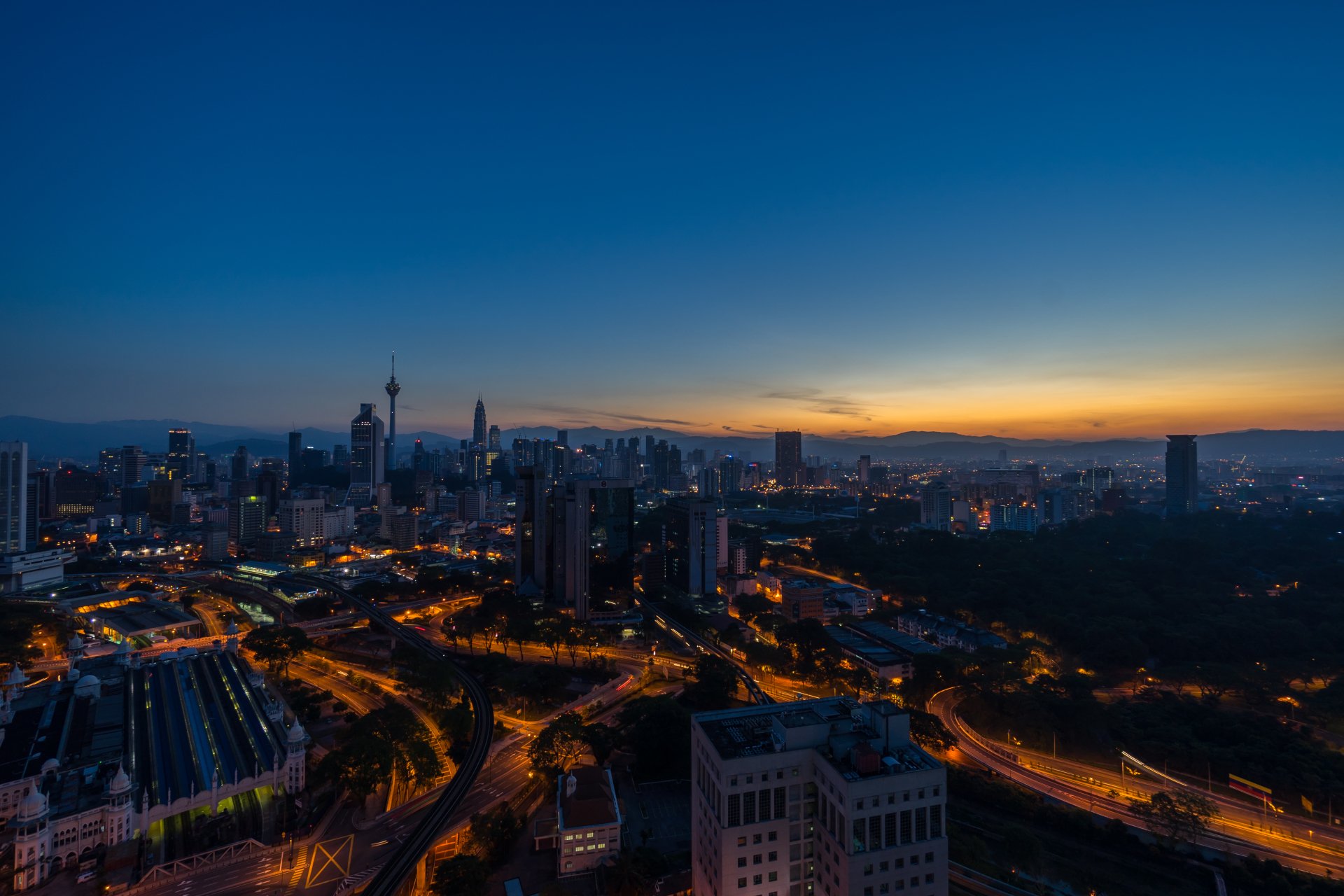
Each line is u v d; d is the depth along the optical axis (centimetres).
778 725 14862
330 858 18375
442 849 18975
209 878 17475
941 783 13562
